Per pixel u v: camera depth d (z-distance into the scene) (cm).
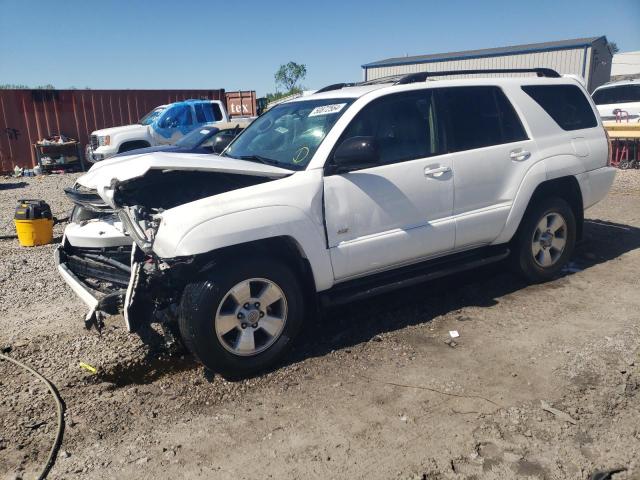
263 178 415
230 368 383
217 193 442
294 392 372
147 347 446
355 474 288
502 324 461
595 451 298
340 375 391
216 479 290
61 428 337
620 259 621
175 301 392
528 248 530
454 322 470
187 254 355
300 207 394
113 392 383
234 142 529
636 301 496
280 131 480
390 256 439
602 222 798
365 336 452
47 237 781
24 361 429
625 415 327
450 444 308
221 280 370
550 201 533
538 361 395
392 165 438
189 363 421
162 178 424
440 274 476
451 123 474
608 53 2544
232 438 324
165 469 299
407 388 369
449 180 462
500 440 310
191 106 1617
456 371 388
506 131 505
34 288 593
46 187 1452
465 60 2673
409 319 480
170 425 340
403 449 306
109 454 313
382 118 446
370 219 425
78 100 1867
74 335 473
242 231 370
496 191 492
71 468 302
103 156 1506
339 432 324
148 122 1647
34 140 1823
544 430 317
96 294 401
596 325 449
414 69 2853
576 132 552
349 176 417
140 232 375
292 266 424
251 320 387
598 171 566
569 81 568
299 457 304
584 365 385
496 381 372
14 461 310
